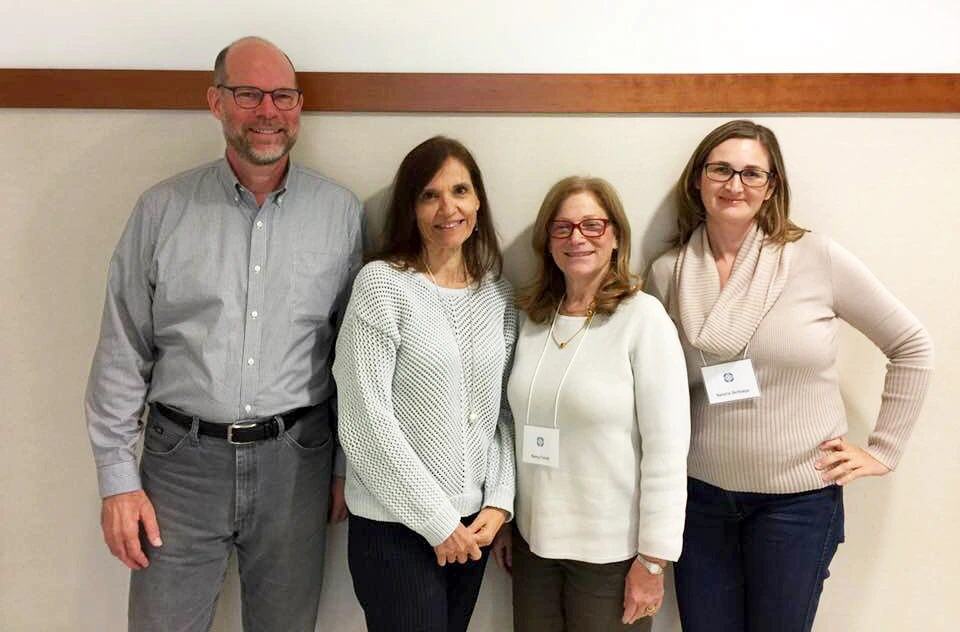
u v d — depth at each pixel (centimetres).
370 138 159
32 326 162
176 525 139
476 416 133
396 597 127
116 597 170
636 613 131
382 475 122
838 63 159
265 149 133
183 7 155
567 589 140
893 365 142
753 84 157
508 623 170
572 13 157
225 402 135
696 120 159
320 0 156
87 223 159
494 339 137
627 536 132
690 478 148
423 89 156
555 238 138
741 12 158
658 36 158
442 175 130
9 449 166
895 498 170
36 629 170
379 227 161
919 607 171
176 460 138
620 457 130
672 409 128
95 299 162
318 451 148
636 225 163
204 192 140
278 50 138
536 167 160
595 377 131
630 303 135
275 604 148
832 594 172
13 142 156
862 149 160
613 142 160
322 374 147
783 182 142
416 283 130
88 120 156
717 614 146
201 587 143
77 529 168
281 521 142
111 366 138
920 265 164
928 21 158
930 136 159
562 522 133
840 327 167
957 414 168
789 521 139
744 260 141
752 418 138
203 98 155
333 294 146
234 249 138
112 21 155
